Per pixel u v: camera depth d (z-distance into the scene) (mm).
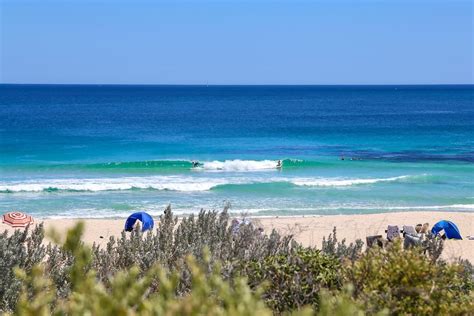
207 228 21969
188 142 111375
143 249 18812
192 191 60719
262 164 77125
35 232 19953
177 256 18219
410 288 12438
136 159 87000
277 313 13273
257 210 51750
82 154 92688
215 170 74875
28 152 94688
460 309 12312
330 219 45938
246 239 20672
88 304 5941
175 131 135375
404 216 47844
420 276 12672
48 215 49094
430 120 178750
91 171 73875
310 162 80188
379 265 13031
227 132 134125
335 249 20766
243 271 14344
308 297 13508
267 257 15406
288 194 59531
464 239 40719
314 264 14328
